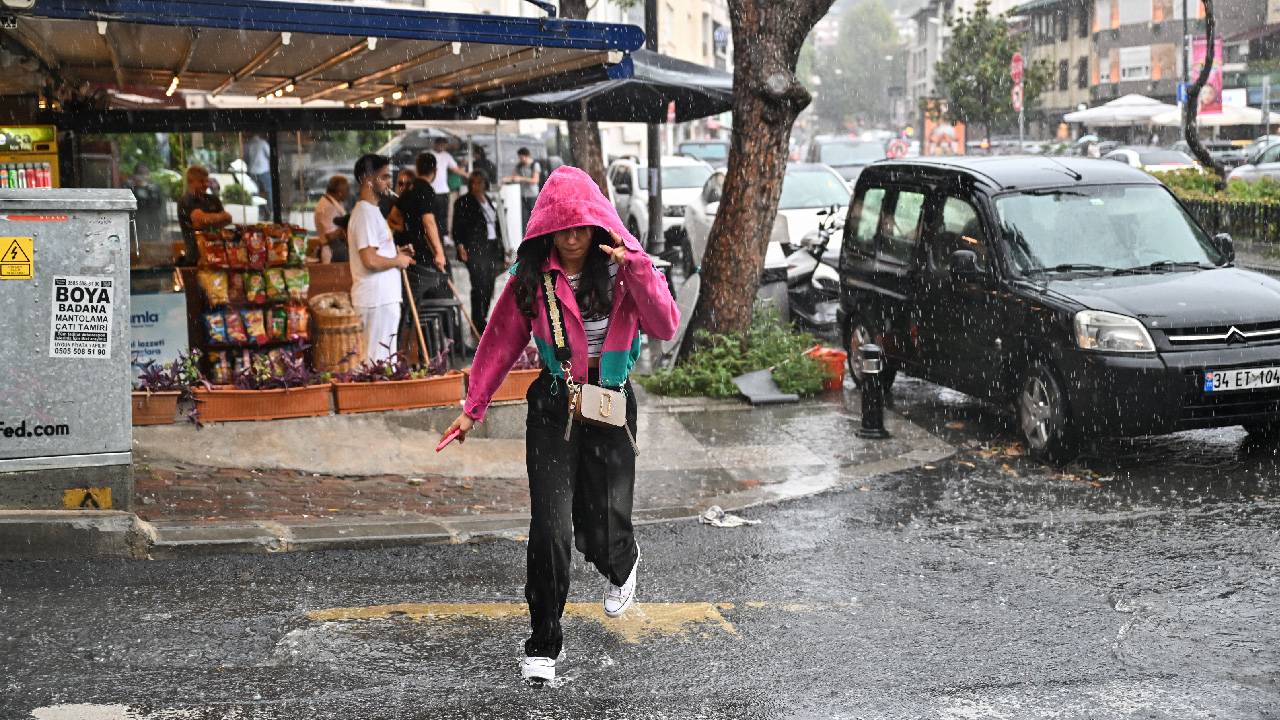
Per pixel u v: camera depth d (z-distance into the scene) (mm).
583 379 4746
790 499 8008
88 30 8109
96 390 6215
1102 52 71250
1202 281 9086
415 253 11867
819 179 19484
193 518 6965
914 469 8797
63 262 6090
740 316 11805
